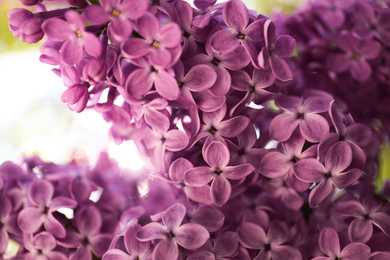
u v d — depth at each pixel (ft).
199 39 0.79
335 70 0.94
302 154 0.80
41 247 0.81
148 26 0.75
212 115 0.80
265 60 0.78
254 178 0.82
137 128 0.82
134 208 0.84
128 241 0.80
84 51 0.80
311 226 0.85
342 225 0.84
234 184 0.81
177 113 0.82
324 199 0.82
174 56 0.75
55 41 0.80
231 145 0.81
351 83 0.94
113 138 0.84
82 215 0.82
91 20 0.75
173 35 0.75
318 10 0.97
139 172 0.85
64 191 0.83
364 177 0.85
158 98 0.78
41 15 0.81
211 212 0.82
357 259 0.81
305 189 0.82
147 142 0.82
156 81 0.77
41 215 0.81
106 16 0.75
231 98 0.80
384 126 0.93
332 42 0.96
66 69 0.79
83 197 0.83
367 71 0.93
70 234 0.82
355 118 0.86
